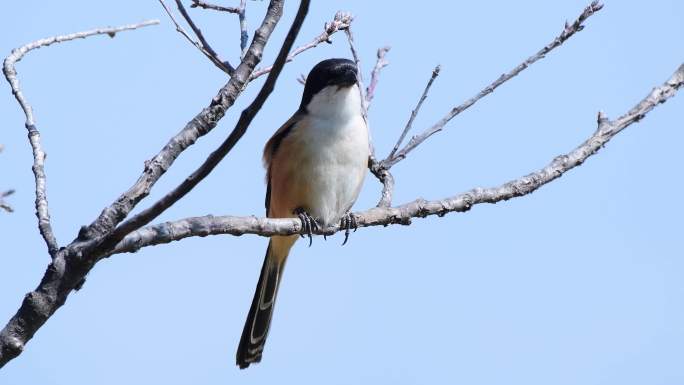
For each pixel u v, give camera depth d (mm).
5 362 5992
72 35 7977
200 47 9031
